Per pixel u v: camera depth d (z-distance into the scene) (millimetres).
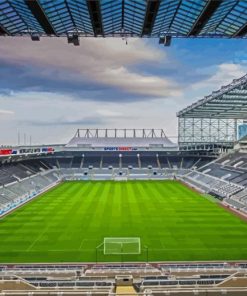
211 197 74375
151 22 22234
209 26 23578
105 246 40438
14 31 24047
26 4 19672
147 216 55750
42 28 23359
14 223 51812
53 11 21016
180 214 57188
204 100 83000
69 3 20234
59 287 19594
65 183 103250
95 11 20719
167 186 94062
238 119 124438
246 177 80125
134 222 51812
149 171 121375
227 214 57344
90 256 37500
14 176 89688
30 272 28609
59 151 121438
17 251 39125
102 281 22031
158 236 44562
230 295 16828
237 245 40781
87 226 49719
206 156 126625
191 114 110188
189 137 125500
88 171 120688
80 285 20938
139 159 129375
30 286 21078
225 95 71875
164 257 37000
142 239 43281
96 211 59812
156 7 20125
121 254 37938
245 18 22219
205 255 37469
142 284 20328
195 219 53625
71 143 139250
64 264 34938
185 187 91875
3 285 21281
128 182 105062
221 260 35906
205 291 16875
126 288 19328
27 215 57219
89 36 24828
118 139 141250
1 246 40875
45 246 40875
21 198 72500
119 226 49531
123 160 128375
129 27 24125
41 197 75562
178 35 24906
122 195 77438
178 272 28062
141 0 19672
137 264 34719
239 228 48344
